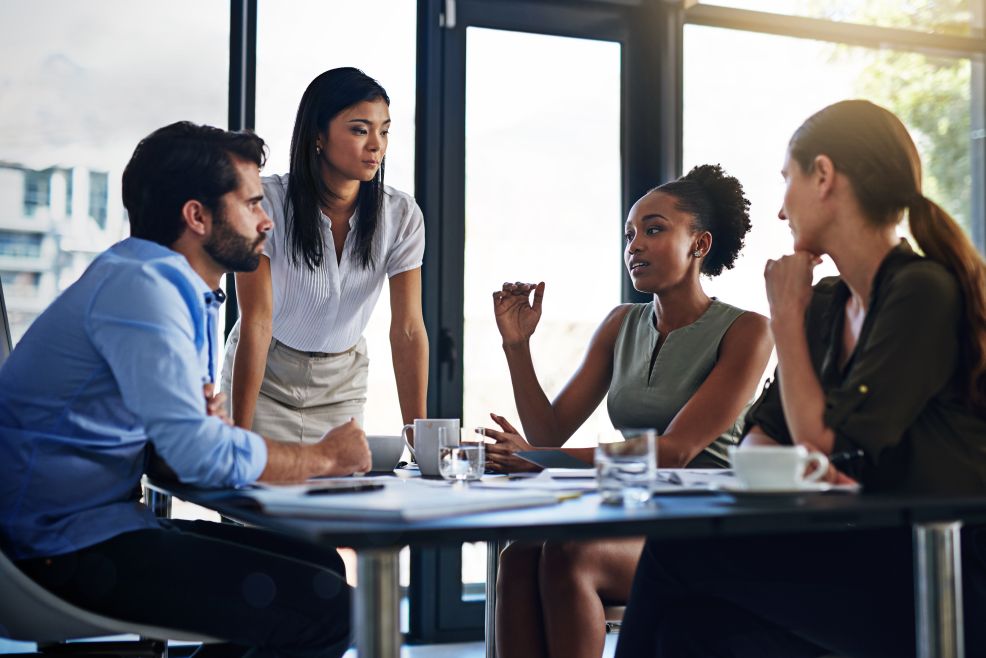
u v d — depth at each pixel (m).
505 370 3.55
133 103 3.19
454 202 3.50
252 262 1.70
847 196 1.49
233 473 1.46
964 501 1.15
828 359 1.54
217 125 3.28
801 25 3.73
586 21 3.64
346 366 2.69
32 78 3.10
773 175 3.74
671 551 1.57
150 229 1.64
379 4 3.44
